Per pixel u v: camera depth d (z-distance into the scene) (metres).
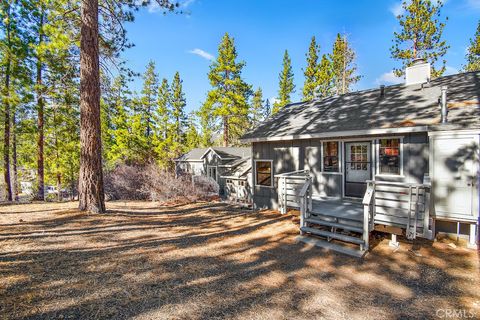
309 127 8.61
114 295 3.48
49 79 13.54
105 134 22.80
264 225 7.85
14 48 11.91
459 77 8.45
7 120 13.58
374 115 7.56
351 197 7.93
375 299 3.71
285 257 5.30
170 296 3.56
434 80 9.06
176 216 9.20
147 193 14.45
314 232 6.27
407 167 6.77
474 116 5.63
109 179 16.34
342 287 4.05
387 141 7.21
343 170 8.09
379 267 4.79
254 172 10.96
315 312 3.34
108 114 19.88
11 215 7.38
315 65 26.70
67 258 4.61
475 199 5.36
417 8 17.53
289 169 9.65
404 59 18.53
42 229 6.11
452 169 5.60
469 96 6.66
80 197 7.99
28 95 12.42
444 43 17.39
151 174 14.42
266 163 10.50
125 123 23.48
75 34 10.23
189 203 12.77
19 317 2.84
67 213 7.57
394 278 4.36
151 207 11.15
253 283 4.11
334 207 7.15
